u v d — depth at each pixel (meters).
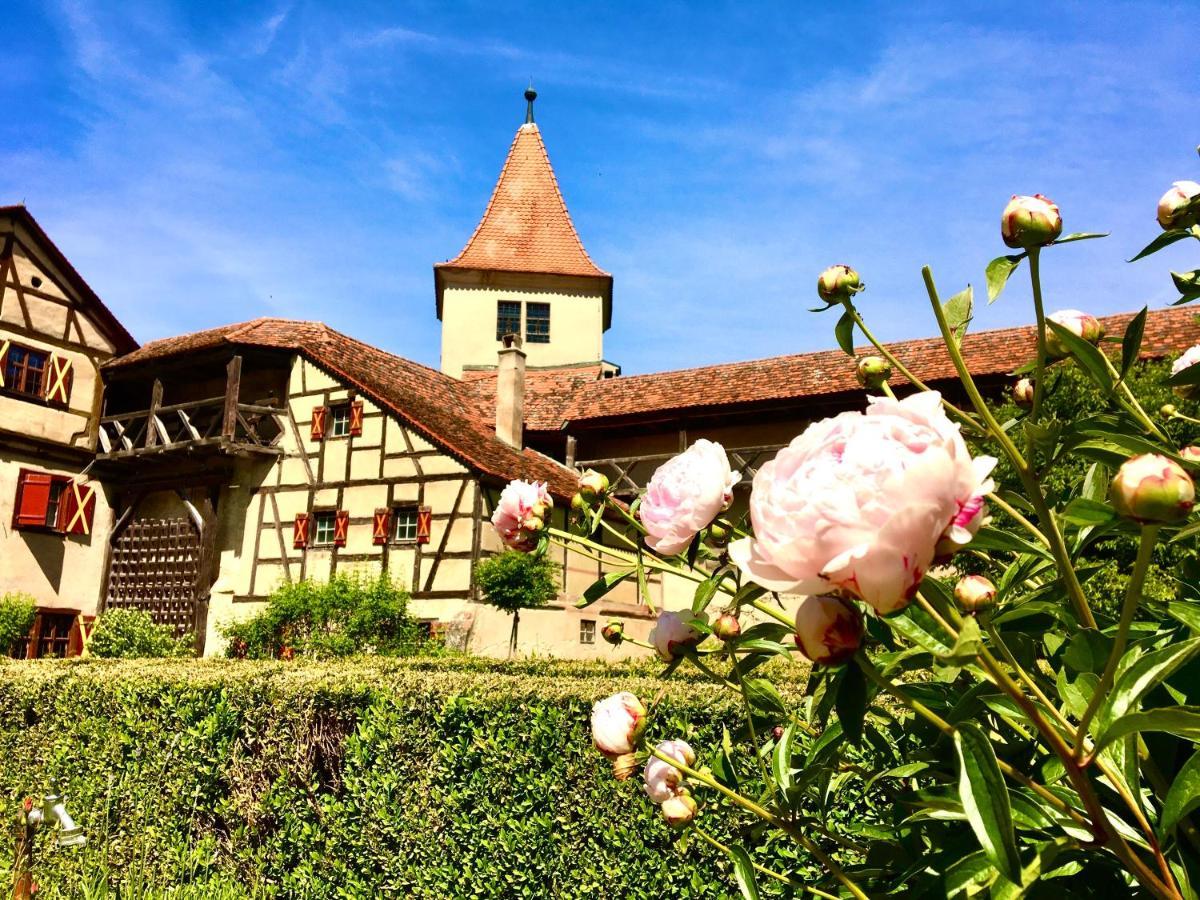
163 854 4.41
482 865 3.62
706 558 1.24
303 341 16.11
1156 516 0.68
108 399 17.52
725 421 16.94
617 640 1.33
